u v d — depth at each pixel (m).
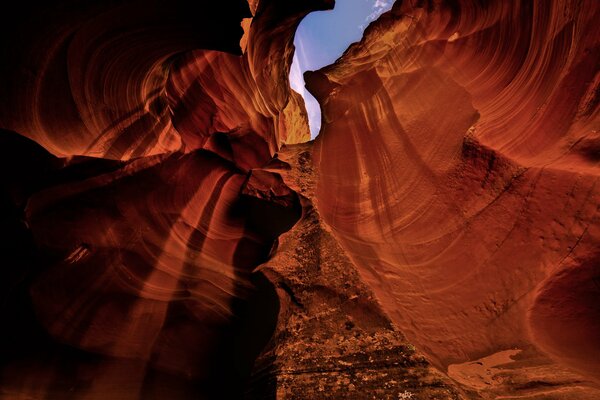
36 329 3.70
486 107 3.34
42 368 3.66
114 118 4.34
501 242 2.99
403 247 3.96
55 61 3.19
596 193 2.31
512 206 2.93
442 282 3.49
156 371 4.29
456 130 3.73
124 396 3.96
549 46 2.52
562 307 2.52
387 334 4.24
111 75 4.03
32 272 3.69
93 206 4.34
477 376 3.17
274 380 4.14
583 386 2.58
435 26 4.63
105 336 4.16
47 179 3.78
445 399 3.49
